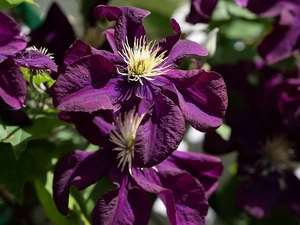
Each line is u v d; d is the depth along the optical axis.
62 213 0.33
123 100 0.32
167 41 0.34
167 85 0.33
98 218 0.32
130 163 0.35
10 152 0.37
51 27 0.40
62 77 0.30
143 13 0.34
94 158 0.35
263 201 0.44
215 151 0.44
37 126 0.36
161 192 0.33
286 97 0.43
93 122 0.36
